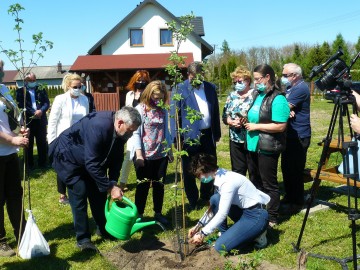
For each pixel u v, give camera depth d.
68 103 5.60
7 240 4.69
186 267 3.74
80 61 22.14
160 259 3.96
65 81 5.66
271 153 4.52
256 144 4.65
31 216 4.19
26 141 3.98
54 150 4.21
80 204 4.22
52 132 5.54
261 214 4.07
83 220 4.26
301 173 5.16
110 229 4.04
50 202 6.17
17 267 4.00
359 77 19.70
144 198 4.97
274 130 4.42
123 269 3.89
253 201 4.09
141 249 4.29
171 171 7.98
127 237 4.06
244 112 4.93
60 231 4.98
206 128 5.32
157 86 4.71
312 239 4.42
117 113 3.86
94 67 20.97
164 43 25.80
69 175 4.14
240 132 5.12
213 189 5.58
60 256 4.22
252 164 4.93
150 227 4.93
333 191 6.12
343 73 3.52
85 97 5.82
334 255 4.04
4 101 4.03
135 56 22.94
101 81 21.52
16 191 4.32
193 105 5.15
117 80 20.98
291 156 5.10
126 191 6.59
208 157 3.98
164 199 5.94
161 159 4.90
